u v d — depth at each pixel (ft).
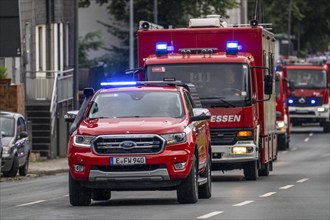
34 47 197.36
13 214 78.23
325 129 268.41
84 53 295.48
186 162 81.15
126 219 71.56
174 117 84.38
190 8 278.67
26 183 122.11
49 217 74.49
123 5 296.10
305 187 104.27
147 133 80.89
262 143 122.01
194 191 82.74
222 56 113.91
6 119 136.36
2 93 165.78
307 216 73.36
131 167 80.84
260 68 118.21
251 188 103.19
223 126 113.39
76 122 84.48
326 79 263.49
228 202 85.05
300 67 263.70
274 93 134.41
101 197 89.30
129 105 85.40
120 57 300.81
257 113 118.01
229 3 274.57
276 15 400.67
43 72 185.68
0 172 127.85
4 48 118.42
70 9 220.84
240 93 113.09
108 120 83.46
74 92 172.45
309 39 415.85
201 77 112.98
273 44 133.08
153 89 87.04
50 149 176.76
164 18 282.77
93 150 81.10
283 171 138.00
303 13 408.46
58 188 110.63
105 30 302.04
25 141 137.28
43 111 177.37
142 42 118.52
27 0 191.31
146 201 86.99
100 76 189.67
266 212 76.13
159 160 80.53
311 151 202.39
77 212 77.66
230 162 113.80
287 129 209.15
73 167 81.51
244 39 118.21
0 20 118.42
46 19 206.49
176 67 113.09
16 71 185.06
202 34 117.60
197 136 85.15
